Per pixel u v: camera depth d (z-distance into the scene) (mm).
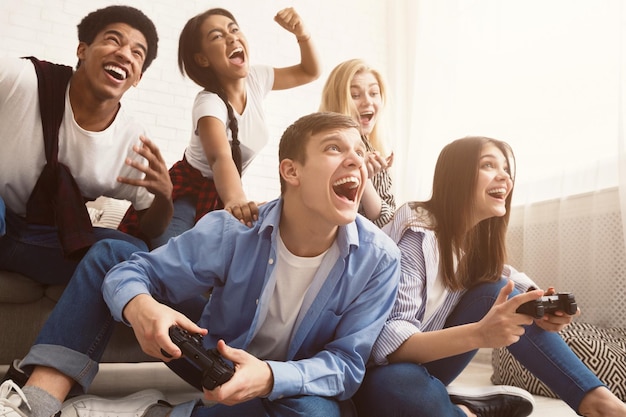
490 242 1357
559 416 1507
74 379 1048
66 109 1430
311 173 1030
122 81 1460
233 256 1094
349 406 1111
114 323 1111
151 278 1083
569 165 2703
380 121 2260
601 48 2629
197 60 1896
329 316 1105
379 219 1744
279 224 1108
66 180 1402
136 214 1628
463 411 1164
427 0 4008
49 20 3410
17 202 1436
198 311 1274
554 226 2705
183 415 1037
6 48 3295
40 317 1452
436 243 1298
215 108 1771
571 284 2561
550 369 1140
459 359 1260
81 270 1110
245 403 1005
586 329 2029
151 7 3680
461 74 3605
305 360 1016
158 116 3617
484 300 1282
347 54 4258
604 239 2432
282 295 1098
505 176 1319
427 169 3777
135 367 2291
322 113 1090
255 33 3973
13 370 1071
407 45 4215
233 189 1592
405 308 1214
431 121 3811
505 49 3248
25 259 1411
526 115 3037
